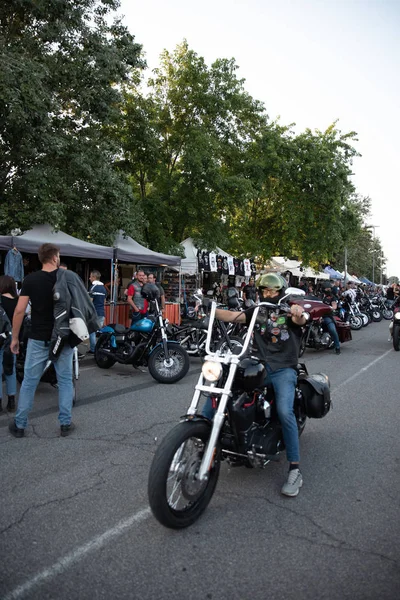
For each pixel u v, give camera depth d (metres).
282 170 21.83
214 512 3.38
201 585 2.54
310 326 10.62
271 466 4.27
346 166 23.28
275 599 2.44
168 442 3.04
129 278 18.33
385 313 25.55
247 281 24.17
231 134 21.00
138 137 18.20
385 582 2.60
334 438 5.07
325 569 2.71
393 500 3.62
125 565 2.71
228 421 3.46
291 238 23.39
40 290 4.78
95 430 5.16
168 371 7.62
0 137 12.73
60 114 13.98
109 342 8.33
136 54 14.83
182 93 19.86
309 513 3.39
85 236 14.88
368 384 7.86
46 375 6.56
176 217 19.84
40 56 13.16
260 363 3.54
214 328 9.45
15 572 2.63
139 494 3.63
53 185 13.16
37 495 3.59
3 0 12.66
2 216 11.93
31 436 4.94
